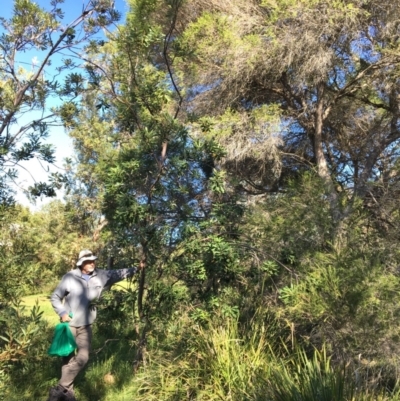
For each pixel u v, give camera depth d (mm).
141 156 5273
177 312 5332
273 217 5621
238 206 5625
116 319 5664
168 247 5402
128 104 5129
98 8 4844
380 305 4367
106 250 6074
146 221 5219
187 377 4727
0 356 3822
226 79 7762
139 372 5242
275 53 7348
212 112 8352
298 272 5160
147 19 4867
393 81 7672
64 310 4809
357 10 6781
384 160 8312
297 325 5086
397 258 5195
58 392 4617
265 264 5316
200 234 5352
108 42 5211
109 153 7914
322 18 6973
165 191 5371
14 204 4961
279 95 8859
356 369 4172
